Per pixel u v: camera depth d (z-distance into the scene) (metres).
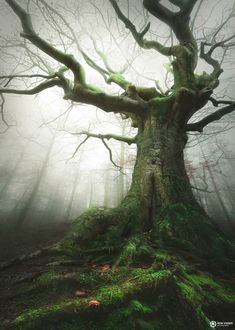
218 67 8.79
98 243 4.47
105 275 3.17
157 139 6.49
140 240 4.19
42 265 3.76
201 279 3.38
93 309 2.41
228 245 4.53
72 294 2.78
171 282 2.86
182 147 6.81
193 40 8.08
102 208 5.20
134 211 5.26
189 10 7.23
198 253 4.27
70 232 4.61
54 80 7.29
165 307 2.69
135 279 2.92
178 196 5.50
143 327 2.34
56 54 5.90
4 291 3.00
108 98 6.59
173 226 4.78
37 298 2.76
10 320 2.29
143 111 7.05
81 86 6.38
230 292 3.26
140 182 5.93
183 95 6.48
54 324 2.27
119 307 2.51
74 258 3.99
